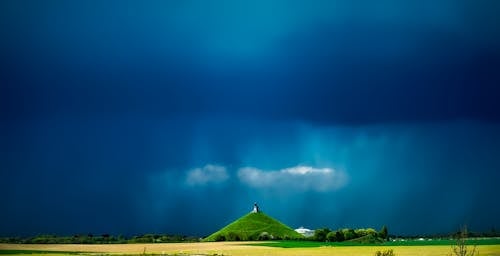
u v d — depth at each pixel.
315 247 160.38
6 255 126.00
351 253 119.69
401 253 114.38
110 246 198.25
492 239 185.50
